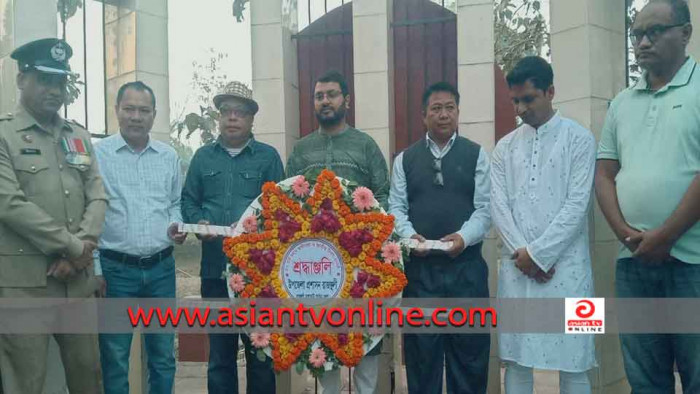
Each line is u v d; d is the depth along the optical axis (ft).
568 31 14.07
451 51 16.07
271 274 11.42
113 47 16.94
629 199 10.37
